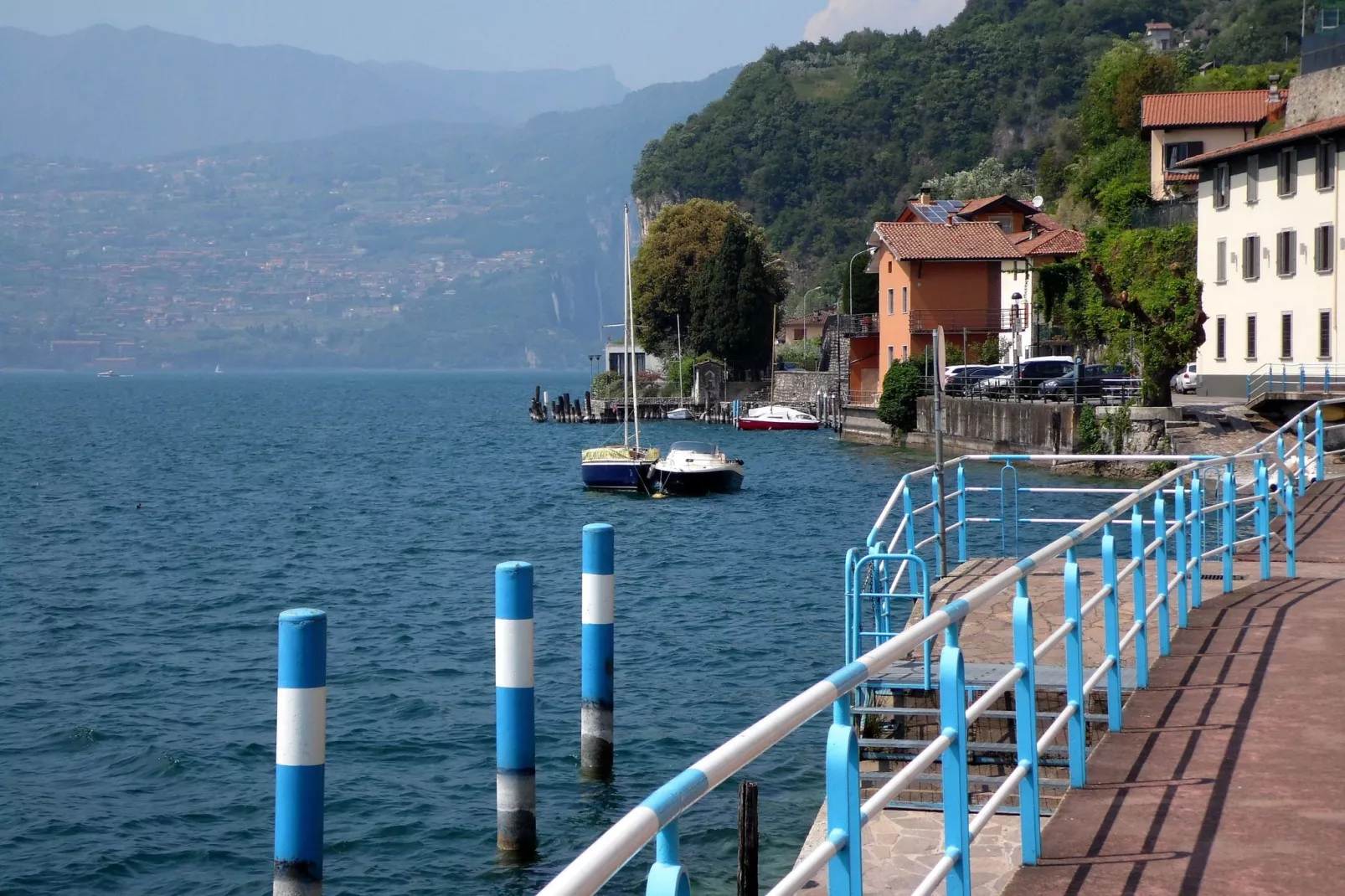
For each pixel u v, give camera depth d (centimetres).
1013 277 8819
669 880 350
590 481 6047
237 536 4550
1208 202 6319
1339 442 4038
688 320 13038
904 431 7819
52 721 2025
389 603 3111
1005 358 8281
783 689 2102
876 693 1176
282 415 15375
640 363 14375
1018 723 710
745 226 12538
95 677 2345
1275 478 2000
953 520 4116
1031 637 718
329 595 3253
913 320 8444
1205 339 5731
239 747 1867
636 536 4350
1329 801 750
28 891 1365
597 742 1560
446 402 19812
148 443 10094
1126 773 819
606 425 12050
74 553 4147
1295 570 1574
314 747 995
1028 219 9494
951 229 8625
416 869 1362
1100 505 4344
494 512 5253
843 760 471
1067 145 14100
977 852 910
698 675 2203
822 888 965
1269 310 5878
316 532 4659
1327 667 1066
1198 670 1080
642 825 327
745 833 938
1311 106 6094
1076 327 7556
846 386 9956
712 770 360
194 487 6512
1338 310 5447
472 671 2306
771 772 1569
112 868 1422
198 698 2172
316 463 8050
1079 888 641
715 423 11406
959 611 583
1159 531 1153
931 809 1048
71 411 16362
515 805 1330
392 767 1719
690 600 2995
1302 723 906
